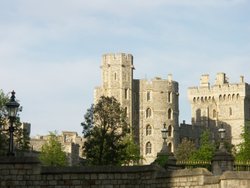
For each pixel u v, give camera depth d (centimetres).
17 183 2934
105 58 15750
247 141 10231
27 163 2952
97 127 9338
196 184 2989
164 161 4753
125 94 15588
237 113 18025
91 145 8981
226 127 18075
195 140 17188
